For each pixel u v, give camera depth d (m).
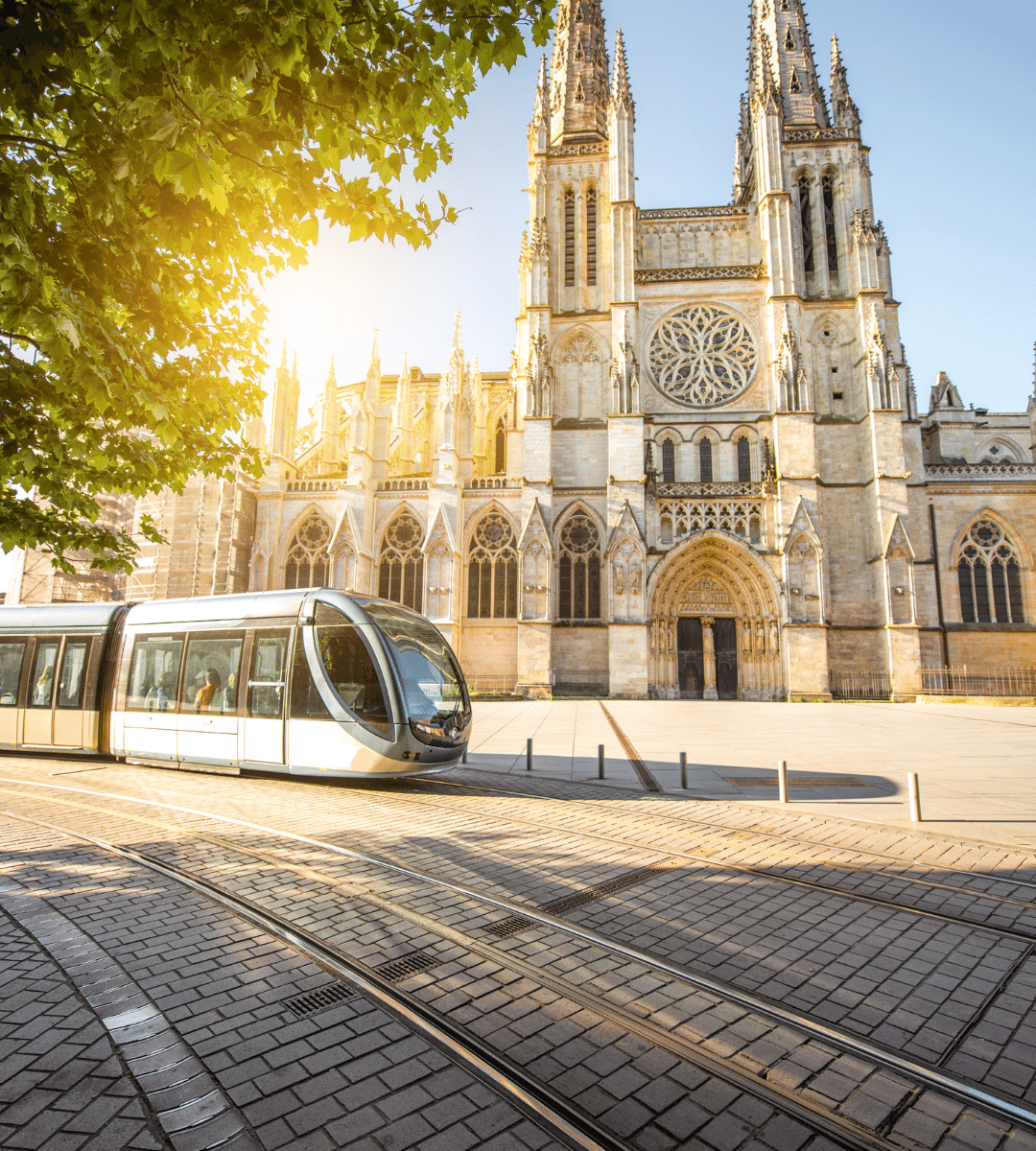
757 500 45.81
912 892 8.21
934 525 50.00
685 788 14.50
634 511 45.62
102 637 18.02
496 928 7.05
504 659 48.12
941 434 62.66
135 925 7.11
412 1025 5.17
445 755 14.32
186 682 16.45
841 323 49.22
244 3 4.89
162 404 7.54
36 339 6.96
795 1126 4.12
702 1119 4.16
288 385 54.06
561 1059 4.77
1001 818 11.62
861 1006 5.59
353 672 14.34
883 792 13.84
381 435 52.75
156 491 10.42
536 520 46.38
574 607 47.66
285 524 51.75
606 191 52.72
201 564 51.88
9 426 7.74
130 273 7.17
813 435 45.34
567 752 20.23
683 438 49.50
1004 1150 3.96
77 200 6.54
